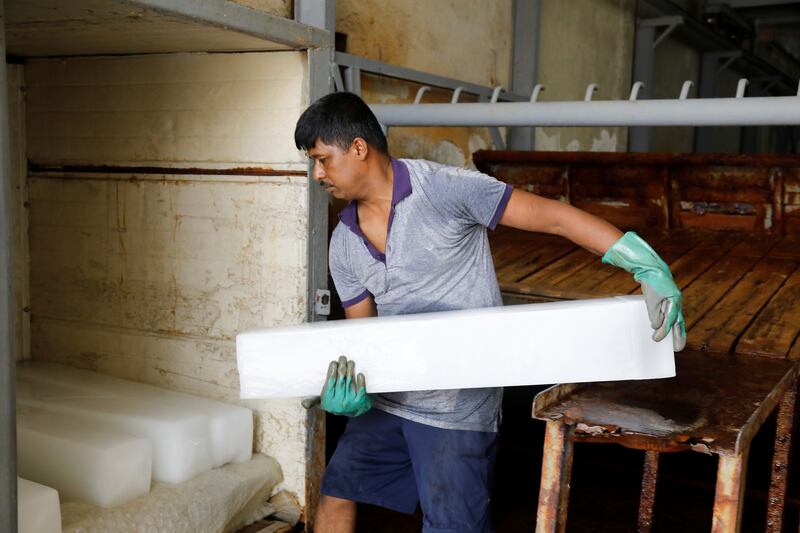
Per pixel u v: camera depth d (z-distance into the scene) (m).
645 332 1.82
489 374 1.88
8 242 1.57
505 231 3.99
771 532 2.34
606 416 1.73
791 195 3.51
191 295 2.84
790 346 2.41
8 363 1.59
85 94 2.94
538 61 5.74
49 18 2.16
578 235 1.83
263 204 2.67
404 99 4.12
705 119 2.70
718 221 3.72
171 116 2.79
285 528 2.66
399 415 2.07
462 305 2.02
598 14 6.95
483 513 2.05
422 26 4.27
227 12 2.14
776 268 3.18
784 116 2.56
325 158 1.90
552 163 4.02
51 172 3.06
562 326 1.82
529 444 3.46
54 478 2.30
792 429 2.29
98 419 2.54
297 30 2.43
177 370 2.90
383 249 2.04
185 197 2.81
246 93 2.64
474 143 5.02
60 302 3.12
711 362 2.29
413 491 2.25
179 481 2.43
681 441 1.58
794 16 10.30
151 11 1.97
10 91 3.02
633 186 3.85
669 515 3.04
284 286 2.67
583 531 2.91
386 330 1.92
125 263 2.96
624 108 2.84
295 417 2.72
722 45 9.76
